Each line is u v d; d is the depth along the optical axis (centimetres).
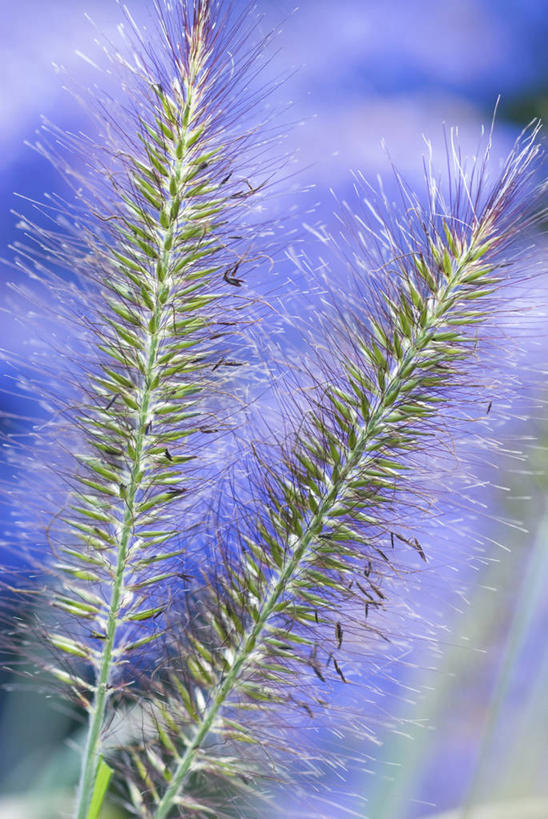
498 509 47
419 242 37
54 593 38
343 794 40
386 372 37
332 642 38
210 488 38
